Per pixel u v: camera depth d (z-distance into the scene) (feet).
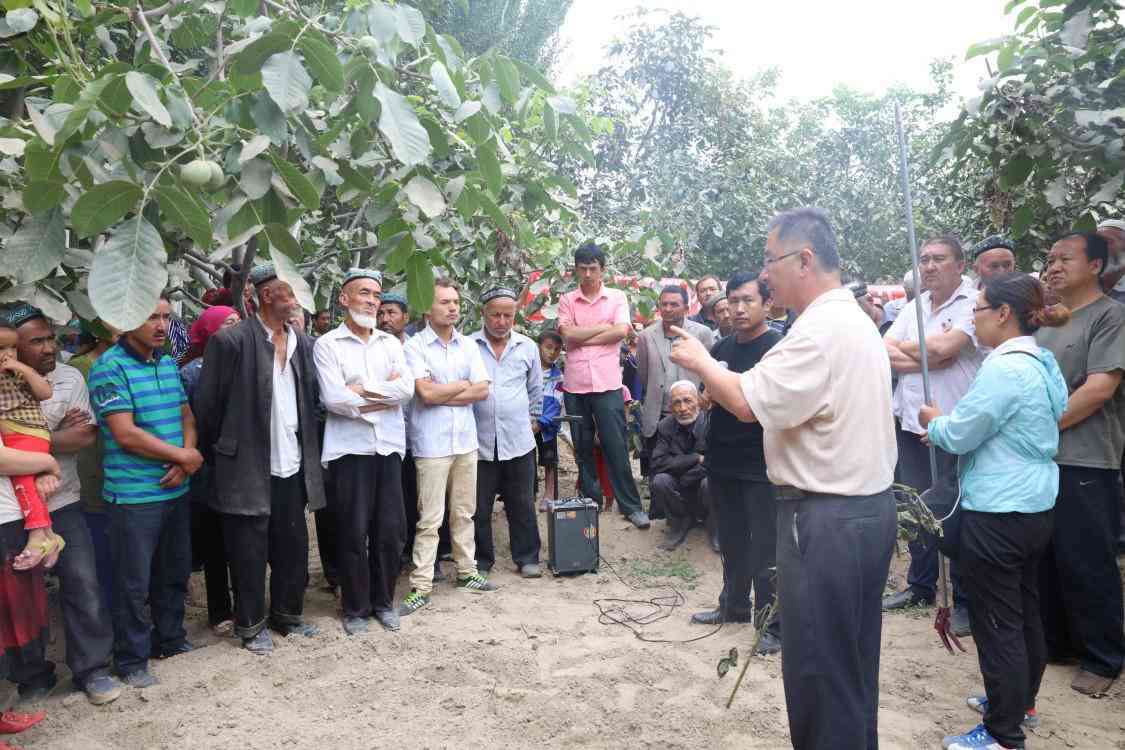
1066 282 11.78
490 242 18.93
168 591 12.93
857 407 7.78
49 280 10.68
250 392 12.89
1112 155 10.50
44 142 7.30
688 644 13.58
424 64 9.48
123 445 11.66
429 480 15.48
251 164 7.81
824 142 59.06
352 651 13.14
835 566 7.70
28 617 10.71
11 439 10.45
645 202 35.60
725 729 10.59
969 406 9.66
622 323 19.89
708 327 21.80
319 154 9.36
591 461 21.20
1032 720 10.44
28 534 10.54
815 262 8.18
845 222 54.95
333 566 16.16
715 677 12.18
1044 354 9.96
